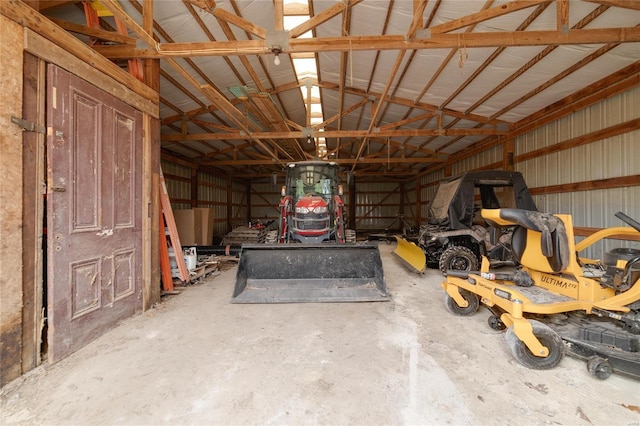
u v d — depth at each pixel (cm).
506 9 266
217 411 154
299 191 566
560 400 162
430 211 560
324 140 934
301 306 319
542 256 239
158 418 149
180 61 396
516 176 454
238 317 287
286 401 162
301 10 361
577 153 432
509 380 181
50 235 202
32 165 194
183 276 391
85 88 231
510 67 386
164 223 385
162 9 310
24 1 191
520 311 202
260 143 655
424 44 283
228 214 1144
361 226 1369
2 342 175
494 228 284
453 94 487
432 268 536
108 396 167
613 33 265
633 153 352
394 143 866
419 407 156
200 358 209
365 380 181
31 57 192
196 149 801
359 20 355
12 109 180
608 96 376
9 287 179
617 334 188
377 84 502
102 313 248
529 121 525
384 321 277
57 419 149
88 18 286
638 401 161
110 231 258
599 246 397
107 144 254
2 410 155
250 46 292
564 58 348
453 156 855
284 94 576
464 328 261
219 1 312
